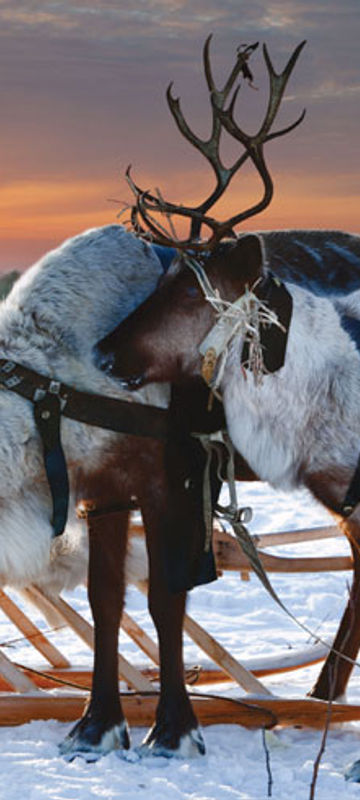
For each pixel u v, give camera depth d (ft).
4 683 22.74
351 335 19.07
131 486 19.60
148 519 19.57
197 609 35.01
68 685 22.54
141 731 20.75
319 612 34.55
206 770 18.48
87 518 19.90
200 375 18.92
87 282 19.58
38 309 19.25
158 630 19.52
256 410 18.84
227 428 19.40
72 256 19.76
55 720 20.83
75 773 18.25
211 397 18.78
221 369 18.62
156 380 18.89
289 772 18.16
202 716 20.68
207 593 36.27
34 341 19.08
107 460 19.33
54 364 19.02
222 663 21.94
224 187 18.66
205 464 19.51
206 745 19.75
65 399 18.88
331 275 19.62
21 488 19.02
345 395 18.84
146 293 19.94
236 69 18.16
